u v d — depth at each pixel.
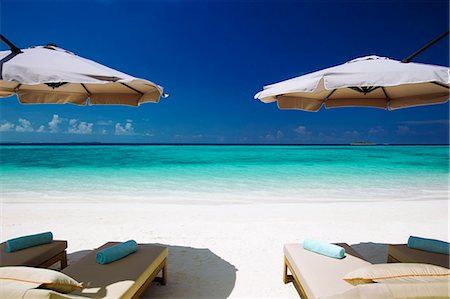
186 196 8.86
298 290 3.47
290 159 22.95
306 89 2.59
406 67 2.64
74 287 2.21
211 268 4.06
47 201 8.06
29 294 1.75
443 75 2.34
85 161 20.42
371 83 2.35
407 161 21.23
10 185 10.55
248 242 5.06
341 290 2.49
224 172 14.46
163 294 3.35
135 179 12.08
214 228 5.79
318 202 8.18
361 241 5.20
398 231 5.75
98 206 7.52
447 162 19.89
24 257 3.18
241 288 3.52
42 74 2.29
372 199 8.62
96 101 4.58
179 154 28.23
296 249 3.47
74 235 5.35
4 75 2.21
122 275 2.72
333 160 22.03
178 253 4.57
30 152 29.17
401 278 2.05
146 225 5.95
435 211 7.28
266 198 8.66
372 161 21.02
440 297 1.77
